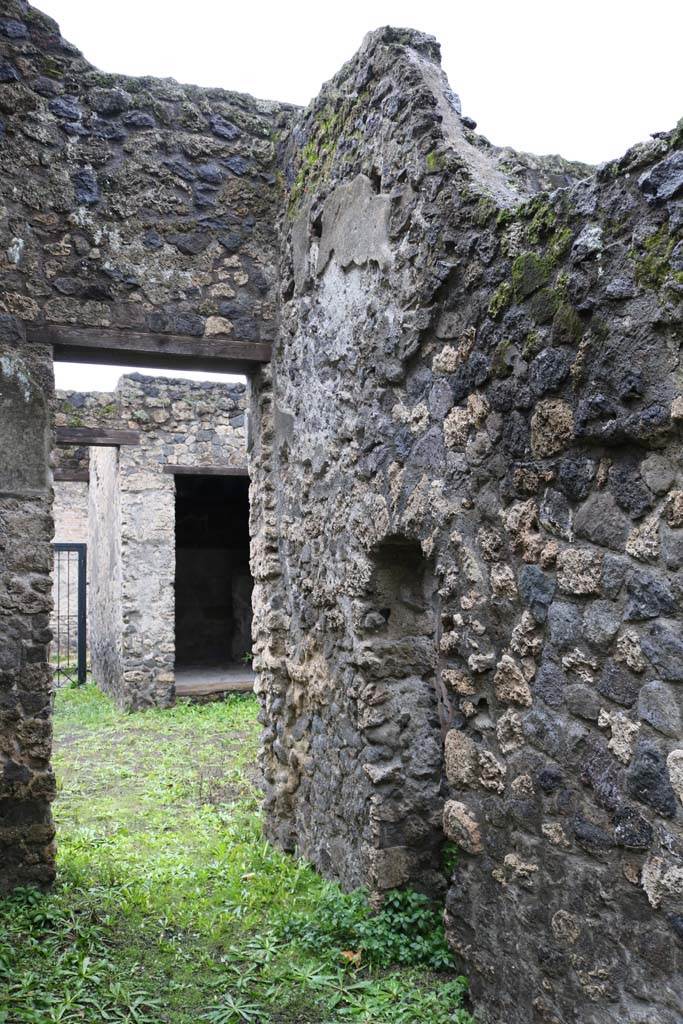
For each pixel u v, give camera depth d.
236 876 4.12
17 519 4.10
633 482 2.26
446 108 3.35
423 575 3.79
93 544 12.16
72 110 4.36
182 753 7.18
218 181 4.64
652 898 2.17
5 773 3.98
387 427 3.50
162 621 9.51
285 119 4.77
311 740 4.30
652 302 2.16
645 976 2.21
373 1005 2.96
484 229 2.84
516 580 2.70
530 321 2.61
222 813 5.29
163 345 4.48
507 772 2.74
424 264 3.19
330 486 4.02
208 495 12.77
